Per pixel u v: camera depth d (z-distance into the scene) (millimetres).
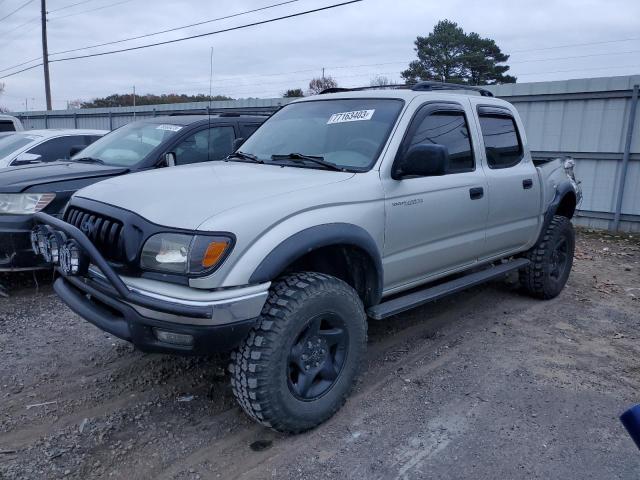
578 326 5043
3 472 2730
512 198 4820
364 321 3348
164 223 2795
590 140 10125
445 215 4031
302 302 2930
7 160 7750
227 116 6730
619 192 9859
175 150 6090
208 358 4086
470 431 3225
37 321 4742
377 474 2809
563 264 5867
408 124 3797
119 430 3146
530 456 2998
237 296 2697
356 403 3510
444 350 4387
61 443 3000
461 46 46906
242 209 2832
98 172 5625
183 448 2994
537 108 10695
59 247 3109
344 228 3172
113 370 3881
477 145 4492
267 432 3166
